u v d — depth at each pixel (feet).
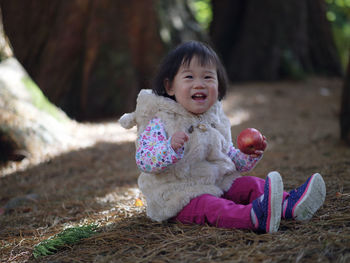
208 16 67.97
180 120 9.70
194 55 9.73
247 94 36.42
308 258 7.42
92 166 18.11
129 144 21.67
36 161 18.35
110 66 29.37
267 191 8.43
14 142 18.38
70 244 9.29
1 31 21.24
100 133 23.97
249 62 44.65
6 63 20.97
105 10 29.30
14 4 30.42
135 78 30.19
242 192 10.05
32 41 30.27
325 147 19.04
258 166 16.35
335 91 38.55
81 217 11.71
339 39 57.57
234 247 8.14
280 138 22.27
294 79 43.42
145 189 10.02
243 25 46.03
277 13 44.47
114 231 9.82
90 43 29.14
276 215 8.46
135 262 7.94
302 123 26.08
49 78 29.01
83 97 29.04
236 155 10.25
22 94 20.44
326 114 28.89
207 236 8.74
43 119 20.72
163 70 10.08
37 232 10.79
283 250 7.82
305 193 8.88
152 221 10.21
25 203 13.69
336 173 13.82
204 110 9.78
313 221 9.21
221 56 46.06
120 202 12.73
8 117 18.83
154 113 9.85
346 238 7.97
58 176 16.92
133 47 30.35
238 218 8.82
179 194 9.47
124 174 16.72
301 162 16.42
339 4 61.62
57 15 29.84
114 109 29.25
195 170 9.61
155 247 8.57
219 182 10.03
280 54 44.47
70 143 20.79
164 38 31.58
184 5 37.52
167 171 9.59
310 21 46.24
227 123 10.68
